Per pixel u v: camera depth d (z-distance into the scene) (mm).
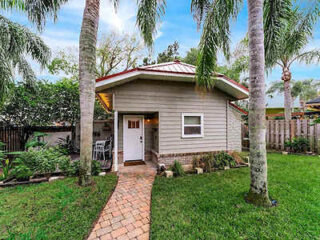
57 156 5000
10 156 6781
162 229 2305
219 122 6215
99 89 4816
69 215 2590
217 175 4602
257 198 2918
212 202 3002
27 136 7613
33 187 3705
